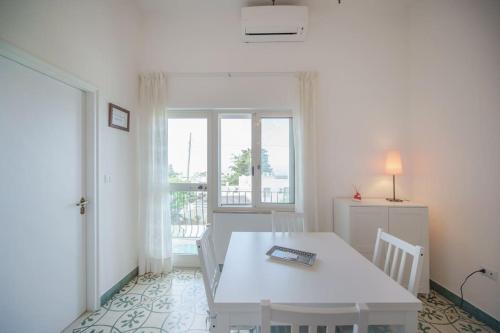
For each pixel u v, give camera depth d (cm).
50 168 158
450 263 212
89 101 192
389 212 222
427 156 240
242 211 276
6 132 131
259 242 164
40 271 150
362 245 224
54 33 155
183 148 282
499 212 174
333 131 268
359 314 69
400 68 265
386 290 101
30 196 144
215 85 270
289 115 276
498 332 171
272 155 280
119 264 228
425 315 189
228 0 250
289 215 204
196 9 264
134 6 255
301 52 267
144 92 262
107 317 185
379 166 266
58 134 165
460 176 204
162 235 261
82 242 187
